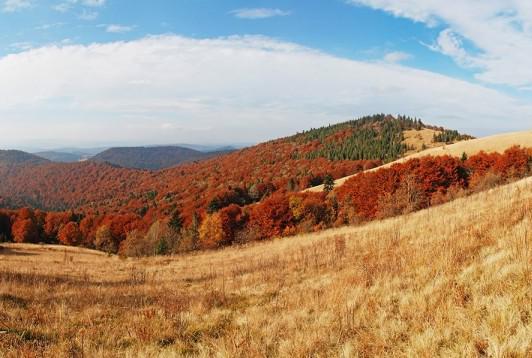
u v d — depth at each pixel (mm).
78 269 20203
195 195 153000
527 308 4574
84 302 9789
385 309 6047
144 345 6234
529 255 5973
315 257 13469
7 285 11195
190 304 8875
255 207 71938
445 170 59219
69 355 5828
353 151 182625
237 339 5883
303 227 62000
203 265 19219
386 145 188250
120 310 8961
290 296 8555
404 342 4805
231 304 8977
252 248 26031
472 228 9820
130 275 16719
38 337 6828
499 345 3979
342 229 26078
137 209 158375
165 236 52562
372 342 4980
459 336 4477
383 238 14273
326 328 5836
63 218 107125
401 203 44344
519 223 8500
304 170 162875
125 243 54156
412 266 8227
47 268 20594
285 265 13664
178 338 6551
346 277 8898
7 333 6723
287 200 69000
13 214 104062
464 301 5410
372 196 60812
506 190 16641
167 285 12773
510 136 89688
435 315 5176
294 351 5141
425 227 13820
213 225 67125
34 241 95250
